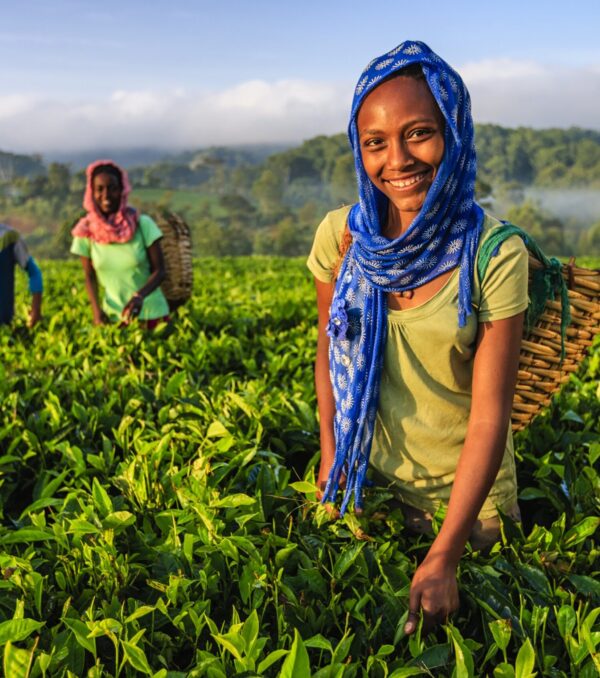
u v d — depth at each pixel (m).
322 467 2.53
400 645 2.02
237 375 4.62
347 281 2.24
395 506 2.61
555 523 2.39
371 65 1.92
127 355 4.54
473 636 2.11
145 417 3.47
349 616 2.09
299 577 2.20
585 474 2.74
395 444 2.38
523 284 2.00
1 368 3.88
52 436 3.24
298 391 3.74
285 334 5.38
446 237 2.01
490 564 2.30
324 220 2.40
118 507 2.55
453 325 2.06
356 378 2.23
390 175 1.95
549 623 2.05
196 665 1.90
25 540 2.29
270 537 2.32
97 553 2.25
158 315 5.48
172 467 2.72
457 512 2.01
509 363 2.04
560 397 3.58
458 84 1.89
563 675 1.85
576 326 2.38
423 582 1.98
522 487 2.95
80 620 1.97
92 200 5.20
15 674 1.73
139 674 1.94
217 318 6.08
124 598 2.19
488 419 2.04
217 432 2.89
